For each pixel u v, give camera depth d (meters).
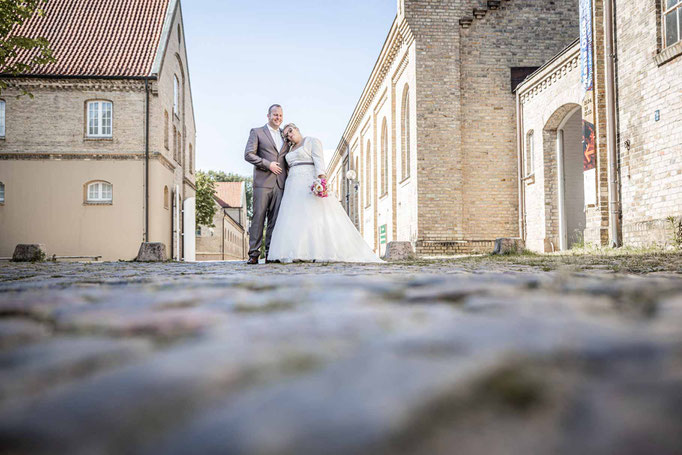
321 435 0.68
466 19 19.11
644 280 3.20
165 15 25.56
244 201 73.62
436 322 1.51
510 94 19.25
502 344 1.16
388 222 24.89
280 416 0.74
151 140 22.59
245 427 0.71
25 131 22.25
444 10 19.16
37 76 22.11
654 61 10.65
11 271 6.62
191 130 29.98
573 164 16.86
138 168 22.52
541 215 17.12
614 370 0.94
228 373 0.98
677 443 0.64
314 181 8.12
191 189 30.08
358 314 1.71
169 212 24.73
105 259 22.27
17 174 22.22
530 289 2.43
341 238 8.16
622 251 10.01
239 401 0.82
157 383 0.93
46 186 22.28
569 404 0.77
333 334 1.36
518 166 18.86
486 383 0.87
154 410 0.80
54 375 1.04
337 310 1.84
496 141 19.22
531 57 19.30
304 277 3.92
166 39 24.12
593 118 12.57
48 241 22.19
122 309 2.04
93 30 24.64
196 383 0.92
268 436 0.68
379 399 0.80
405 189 21.56
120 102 22.55
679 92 10.04
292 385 0.89
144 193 22.42
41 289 3.16
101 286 3.34
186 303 2.19
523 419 0.72
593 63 12.50
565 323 1.43
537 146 17.47
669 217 9.95
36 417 0.79
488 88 19.27
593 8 12.45
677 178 10.09
